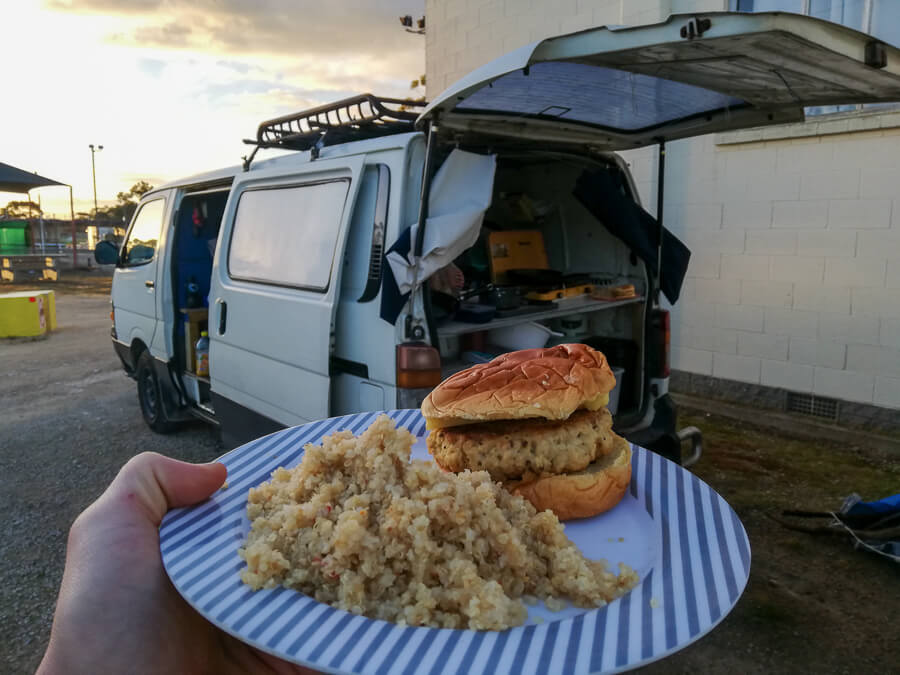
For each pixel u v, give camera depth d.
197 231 6.16
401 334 3.24
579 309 4.05
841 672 2.85
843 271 5.83
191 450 5.75
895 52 2.46
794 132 5.91
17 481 5.20
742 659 2.95
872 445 5.52
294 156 4.29
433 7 9.36
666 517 1.46
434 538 1.21
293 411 3.86
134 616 1.23
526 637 0.94
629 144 4.32
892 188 5.49
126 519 1.31
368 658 0.88
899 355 5.58
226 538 1.26
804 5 5.95
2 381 8.87
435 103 2.89
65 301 19.77
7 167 26.28
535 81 3.04
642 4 6.82
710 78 2.85
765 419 6.22
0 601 3.53
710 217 6.66
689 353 7.01
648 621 0.99
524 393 1.65
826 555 3.82
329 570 1.12
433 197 3.21
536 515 1.38
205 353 5.56
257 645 0.92
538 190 5.02
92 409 7.26
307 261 3.80
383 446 1.39
